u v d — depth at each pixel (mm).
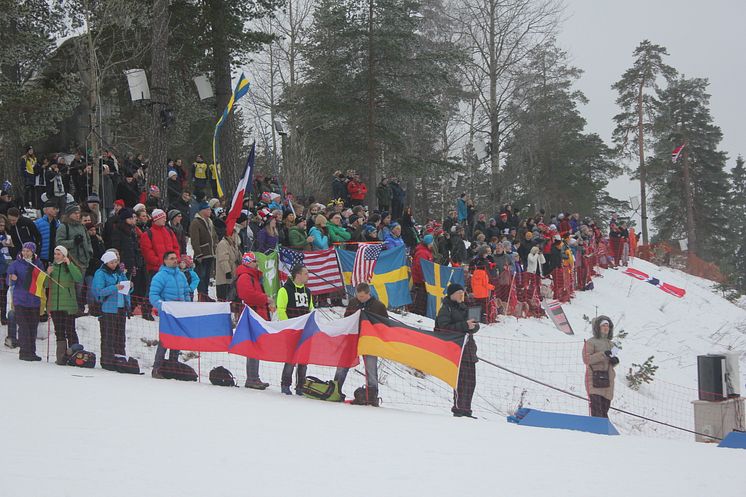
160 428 8805
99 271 13273
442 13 45344
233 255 16109
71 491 6320
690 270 45031
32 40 27578
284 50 49812
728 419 14875
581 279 30422
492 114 43312
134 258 15555
